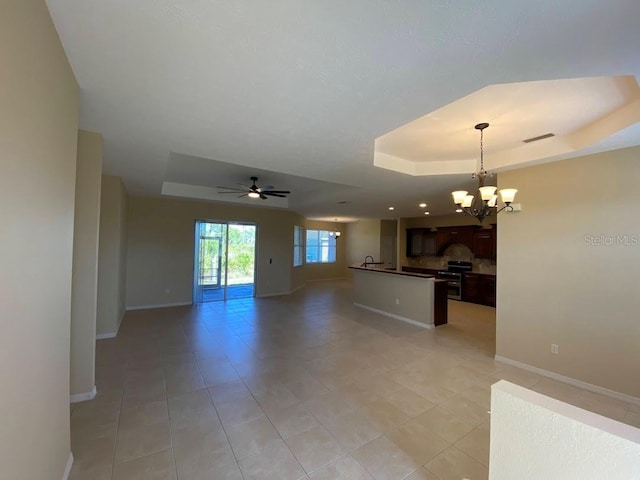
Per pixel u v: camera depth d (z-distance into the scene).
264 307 6.67
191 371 3.31
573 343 3.07
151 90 1.85
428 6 1.14
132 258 6.17
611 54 1.40
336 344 4.27
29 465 1.25
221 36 1.34
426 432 2.28
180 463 1.92
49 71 1.32
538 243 3.34
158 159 3.40
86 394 2.71
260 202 7.06
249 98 1.93
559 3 1.09
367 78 1.67
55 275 1.54
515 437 1.08
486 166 3.55
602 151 2.84
